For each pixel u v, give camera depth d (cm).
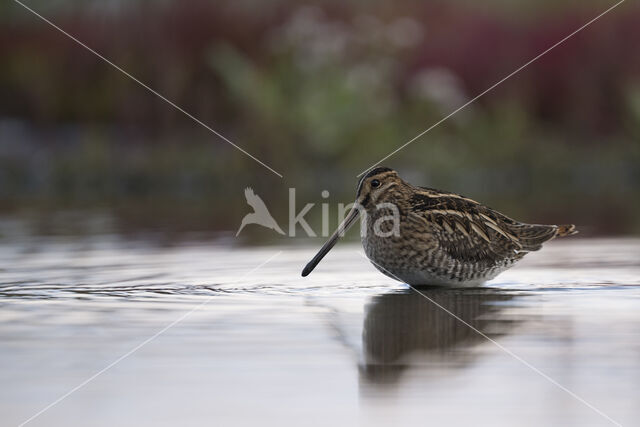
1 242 1320
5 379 612
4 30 2650
